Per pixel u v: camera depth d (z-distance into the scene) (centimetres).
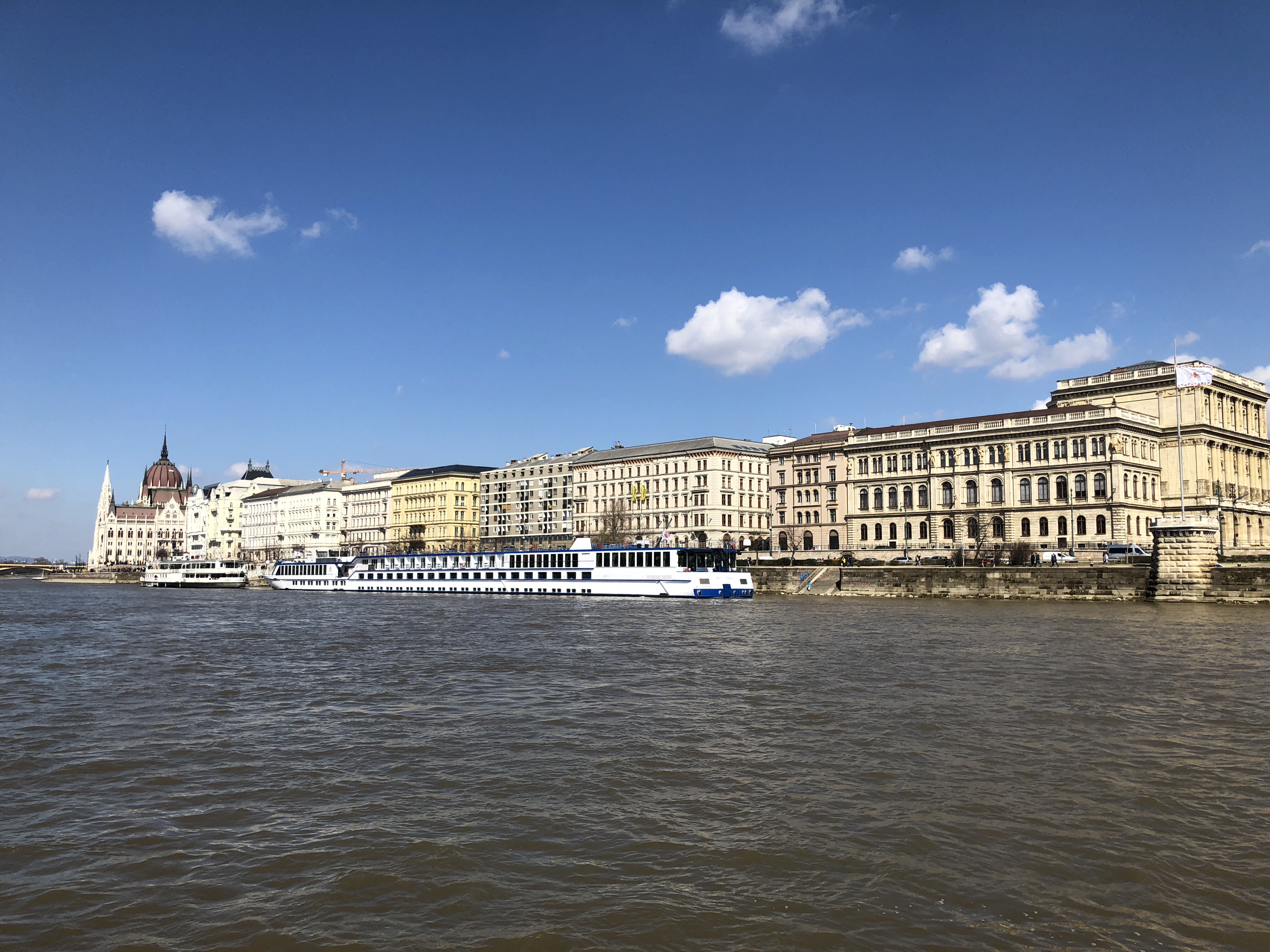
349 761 2586
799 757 2556
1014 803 2120
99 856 1850
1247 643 5297
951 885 1666
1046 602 9575
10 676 4375
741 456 18275
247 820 2069
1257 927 1500
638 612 8638
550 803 2161
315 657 4978
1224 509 13562
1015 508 13625
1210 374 9694
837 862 1777
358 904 1608
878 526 15300
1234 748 2620
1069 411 13550
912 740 2750
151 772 2484
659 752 2639
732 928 1505
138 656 5162
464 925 1523
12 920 1551
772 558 13350
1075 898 1609
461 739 2845
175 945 1460
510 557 12212
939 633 6025
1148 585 9038
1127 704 3303
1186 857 1791
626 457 19400
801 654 4894
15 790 2328
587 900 1617
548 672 4253
